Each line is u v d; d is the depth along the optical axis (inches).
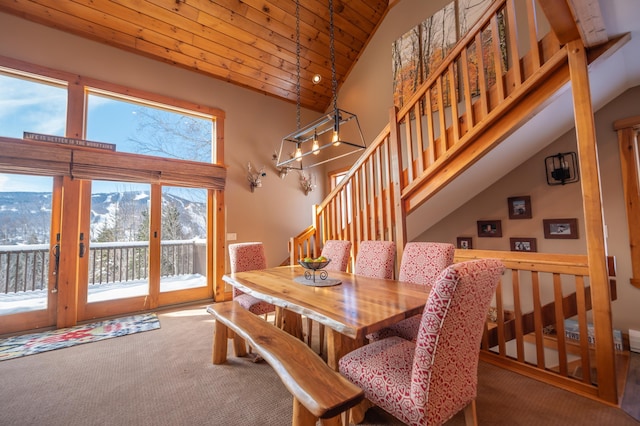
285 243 218.2
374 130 203.2
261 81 204.7
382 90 197.8
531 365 87.6
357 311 60.2
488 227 152.5
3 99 130.9
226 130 193.8
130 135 162.4
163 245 169.5
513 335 107.9
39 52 135.9
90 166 144.2
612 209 115.3
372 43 204.7
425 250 92.0
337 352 67.0
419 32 171.2
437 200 140.9
